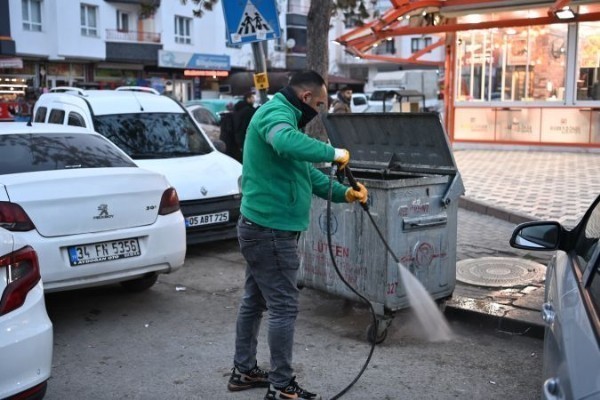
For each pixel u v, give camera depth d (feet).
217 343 16.44
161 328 17.56
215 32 133.80
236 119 34.58
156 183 18.37
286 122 11.71
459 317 17.62
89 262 16.72
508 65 57.00
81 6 110.83
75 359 15.47
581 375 6.80
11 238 10.91
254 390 13.71
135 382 14.20
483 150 58.39
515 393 13.57
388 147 18.21
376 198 15.67
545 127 55.77
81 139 20.16
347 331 17.04
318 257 17.39
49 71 110.22
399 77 106.11
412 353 15.64
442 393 13.58
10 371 10.18
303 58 153.58
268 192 12.25
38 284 11.18
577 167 45.01
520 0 42.34
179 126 28.53
